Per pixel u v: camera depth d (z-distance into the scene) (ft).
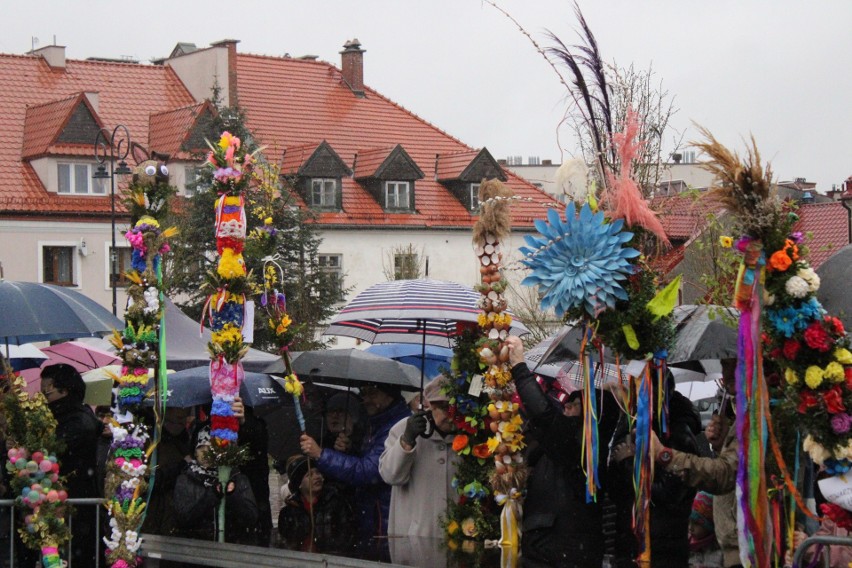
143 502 26.16
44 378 27.20
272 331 27.66
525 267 20.53
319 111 154.81
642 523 19.89
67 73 140.26
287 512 28.30
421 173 147.64
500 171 151.53
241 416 26.21
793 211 18.31
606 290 19.63
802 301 17.75
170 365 37.50
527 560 21.16
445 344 32.71
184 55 145.79
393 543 24.25
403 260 136.98
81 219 125.90
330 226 140.97
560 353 23.66
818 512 19.75
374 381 28.17
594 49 20.58
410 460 25.05
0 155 128.06
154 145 130.21
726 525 20.83
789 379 17.95
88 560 26.73
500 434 22.63
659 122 42.78
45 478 25.39
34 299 27.58
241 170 27.22
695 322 21.59
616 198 20.22
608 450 20.58
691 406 21.94
